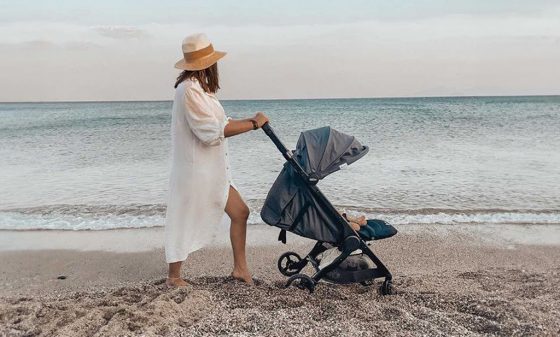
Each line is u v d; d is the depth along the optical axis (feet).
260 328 11.98
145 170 39.42
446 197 29.63
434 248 20.52
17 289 16.67
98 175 37.60
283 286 15.29
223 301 13.71
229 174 14.64
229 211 14.93
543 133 64.23
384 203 28.27
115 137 66.39
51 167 41.60
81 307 13.28
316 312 13.08
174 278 14.78
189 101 13.52
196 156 13.91
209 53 13.82
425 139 58.95
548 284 15.56
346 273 14.52
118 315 12.28
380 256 19.49
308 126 82.79
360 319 12.67
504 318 12.54
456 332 11.75
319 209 13.97
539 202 28.40
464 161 42.06
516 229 23.36
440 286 15.39
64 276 17.90
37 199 30.04
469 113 113.80
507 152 47.34
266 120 13.71
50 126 89.66
